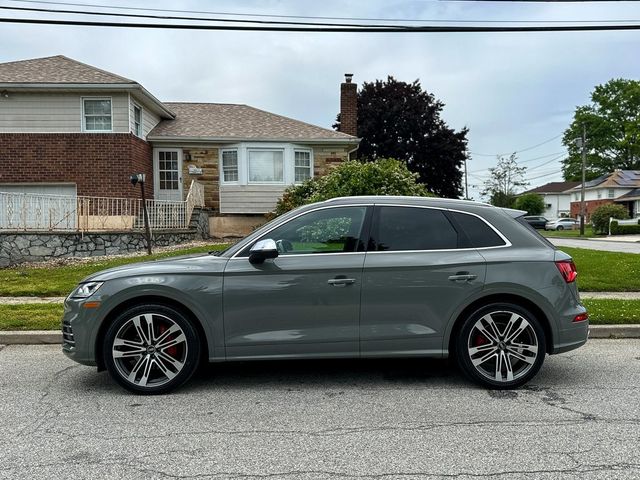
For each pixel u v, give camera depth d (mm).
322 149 20500
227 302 4676
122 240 14344
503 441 3715
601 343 6691
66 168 16906
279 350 4727
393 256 4781
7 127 16766
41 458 3473
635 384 5027
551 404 4473
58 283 10266
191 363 4730
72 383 5129
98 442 3727
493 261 4773
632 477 3193
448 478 3191
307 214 4969
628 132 63875
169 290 4652
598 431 3889
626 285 9867
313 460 3436
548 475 3219
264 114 22125
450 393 4777
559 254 4938
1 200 13625
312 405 4480
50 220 14008
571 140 69500
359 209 4977
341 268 4719
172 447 3639
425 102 35438
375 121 34188
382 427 3984
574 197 71000
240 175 19609
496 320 4848
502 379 4824
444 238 4883
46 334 6789
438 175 34750
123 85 16562
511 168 62281
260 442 3721
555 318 4801
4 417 4223
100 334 4750
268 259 4730
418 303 4750
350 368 5613
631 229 39875
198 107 22578
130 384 4715
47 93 16766
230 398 4664
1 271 11773
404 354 4781
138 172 17781
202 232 18266
